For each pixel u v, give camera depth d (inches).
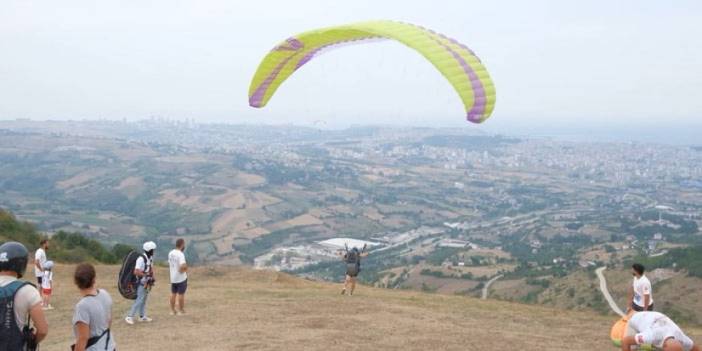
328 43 534.6
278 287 821.2
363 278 3476.9
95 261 1400.1
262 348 435.2
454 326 540.4
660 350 279.7
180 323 524.4
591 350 465.4
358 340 467.5
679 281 1953.7
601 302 1982.0
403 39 437.7
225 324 521.0
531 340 493.0
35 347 231.0
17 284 225.5
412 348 447.8
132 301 656.4
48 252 1332.4
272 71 580.1
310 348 438.3
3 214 1445.6
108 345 249.6
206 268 954.1
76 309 244.1
